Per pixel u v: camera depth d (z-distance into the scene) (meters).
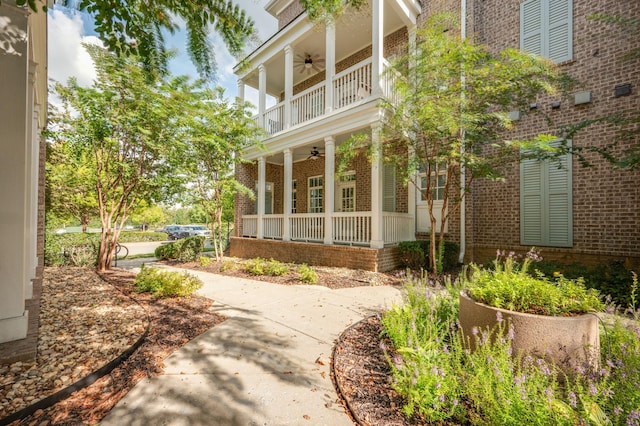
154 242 23.31
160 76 2.00
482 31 7.43
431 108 5.15
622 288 4.34
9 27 2.62
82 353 2.70
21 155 2.72
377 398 2.10
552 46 6.42
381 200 6.97
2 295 2.69
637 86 5.41
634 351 1.98
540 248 6.42
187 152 8.63
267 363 2.66
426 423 1.83
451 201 7.66
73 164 8.62
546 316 2.17
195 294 5.11
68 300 4.56
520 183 6.72
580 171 6.00
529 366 1.96
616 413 1.47
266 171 12.54
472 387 1.83
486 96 5.48
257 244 10.00
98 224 21.27
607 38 5.77
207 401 2.10
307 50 9.99
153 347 2.96
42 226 7.14
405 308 3.09
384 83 6.89
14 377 2.27
